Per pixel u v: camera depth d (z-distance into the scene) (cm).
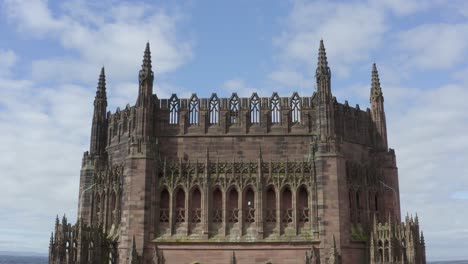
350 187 6178
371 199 6462
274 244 5809
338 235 5688
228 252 5825
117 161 6588
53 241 5566
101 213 6512
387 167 6744
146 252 5819
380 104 6894
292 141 6212
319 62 6241
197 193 6116
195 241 5847
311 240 5766
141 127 6138
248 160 6172
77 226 5753
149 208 5934
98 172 6694
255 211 5969
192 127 6297
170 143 6266
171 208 6009
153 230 5922
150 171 6025
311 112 6294
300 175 6038
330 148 5941
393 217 6594
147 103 6212
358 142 6500
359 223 6209
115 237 6134
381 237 5803
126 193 5978
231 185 6056
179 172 6112
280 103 6350
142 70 6294
